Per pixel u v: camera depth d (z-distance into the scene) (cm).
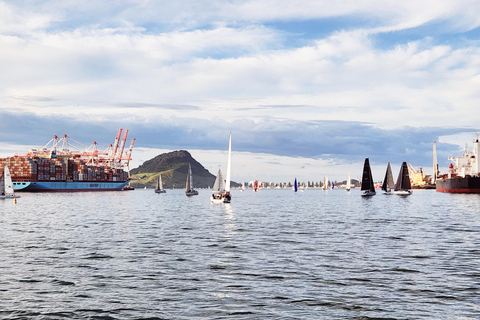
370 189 15338
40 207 10694
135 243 3991
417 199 15338
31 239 4275
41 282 2453
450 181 18188
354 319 1859
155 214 8175
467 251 3484
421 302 2083
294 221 6469
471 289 2297
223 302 2091
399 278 2544
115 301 2105
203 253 3416
